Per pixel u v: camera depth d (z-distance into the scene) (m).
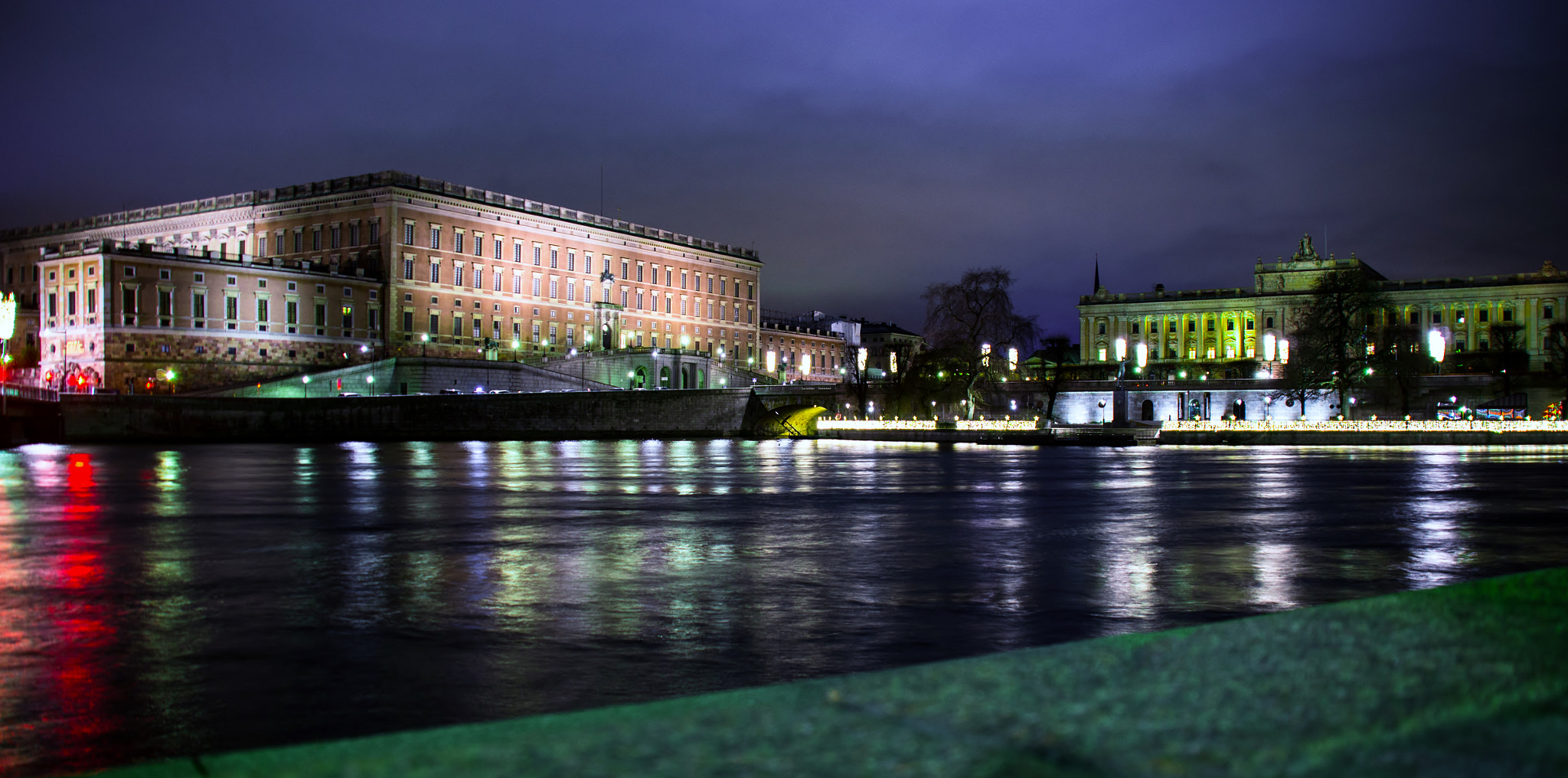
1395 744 3.06
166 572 19.41
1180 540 24.38
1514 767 2.89
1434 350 105.00
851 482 44.94
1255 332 192.25
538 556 21.69
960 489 41.12
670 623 14.85
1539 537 24.62
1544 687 3.54
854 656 12.91
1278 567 19.88
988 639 13.88
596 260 159.62
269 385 110.19
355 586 17.94
